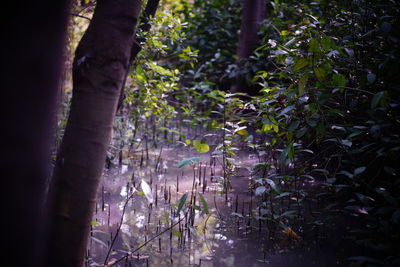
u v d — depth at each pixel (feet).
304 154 12.41
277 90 9.83
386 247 7.05
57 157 4.76
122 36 4.69
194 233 8.11
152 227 8.71
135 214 9.39
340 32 10.90
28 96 3.63
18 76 3.55
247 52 19.04
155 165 13.39
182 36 12.39
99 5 4.72
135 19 4.80
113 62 4.66
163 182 11.75
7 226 3.71
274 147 12.06
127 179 11.93
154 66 11.63
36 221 3.96
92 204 4.77
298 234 8.50
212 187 11.34
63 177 4.62
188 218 9.16
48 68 3.74
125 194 10.69
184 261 7.29
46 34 3.69
